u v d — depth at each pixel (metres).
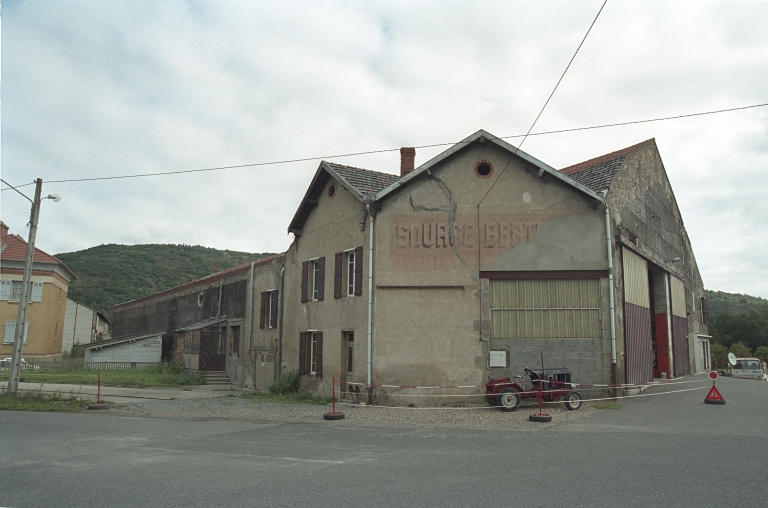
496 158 17.11
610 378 16.03
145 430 11.93
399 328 16.61
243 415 14.73
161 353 36.88
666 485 6.89
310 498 6.36
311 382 19.83
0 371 31.88
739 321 63.75
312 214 21.25
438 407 15.84
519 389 15.10
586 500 6.24
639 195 21.58
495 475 7.44
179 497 6.45
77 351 48.25
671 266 25.88
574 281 16.44
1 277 40.53
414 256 16.89
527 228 16.70
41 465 8.24
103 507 6.12
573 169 23.75
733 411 14.02
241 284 27.55
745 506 6.02
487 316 16.38
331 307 19.16
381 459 8.56
